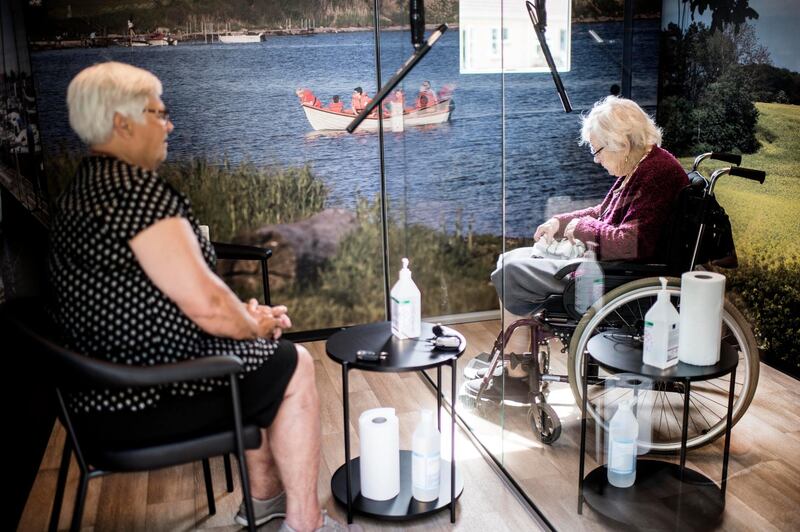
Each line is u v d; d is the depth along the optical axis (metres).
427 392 3.10
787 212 1.27
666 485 1.78
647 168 1.64
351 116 3.50
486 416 2.59
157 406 1.65
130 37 3.25
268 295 2.58
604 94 1.77
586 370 2.03
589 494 2.03
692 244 1.54
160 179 1.61
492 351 2.58
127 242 1.55
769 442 1.46
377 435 2.19
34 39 3.14
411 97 3.05
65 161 3.24
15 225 2.83
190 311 1.59
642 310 1.79
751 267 1.38
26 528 2.16
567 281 2.07
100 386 1.50
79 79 1.61
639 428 1.84
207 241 1.75
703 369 1.61
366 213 3.63
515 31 2.19
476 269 2.71
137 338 1.61
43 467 2.53
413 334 2.20
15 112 3.01
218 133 3.42
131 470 1.64
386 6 3.22
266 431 1.94
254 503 2.13
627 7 1.64
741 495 1.55
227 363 1.58
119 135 1.63
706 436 1.65
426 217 3.06
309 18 3.37
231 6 3.30
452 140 2.71
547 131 2.06
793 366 1.35
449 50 2.67
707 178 1.45
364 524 2.16
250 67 3.38
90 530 2.15
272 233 3.57
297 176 3.53
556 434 2.17
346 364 2.02
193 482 2.42
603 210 1.86
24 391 2.44
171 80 3.33
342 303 3.72
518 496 2.31
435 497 2.23
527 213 2.25
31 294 2.93
